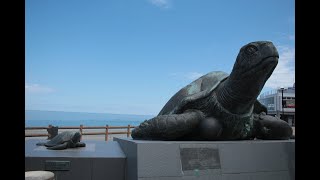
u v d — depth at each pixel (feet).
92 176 12.42
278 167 12.52
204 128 13.71
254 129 15.97
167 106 17.07
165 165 11.11
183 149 11.50
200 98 14.08
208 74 16.72
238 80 13.05
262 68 12.42
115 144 18.29
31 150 14.39
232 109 13.70
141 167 10.82
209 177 11.50
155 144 11.17
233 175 11.85
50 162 12.19
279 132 15.53
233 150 12.12
